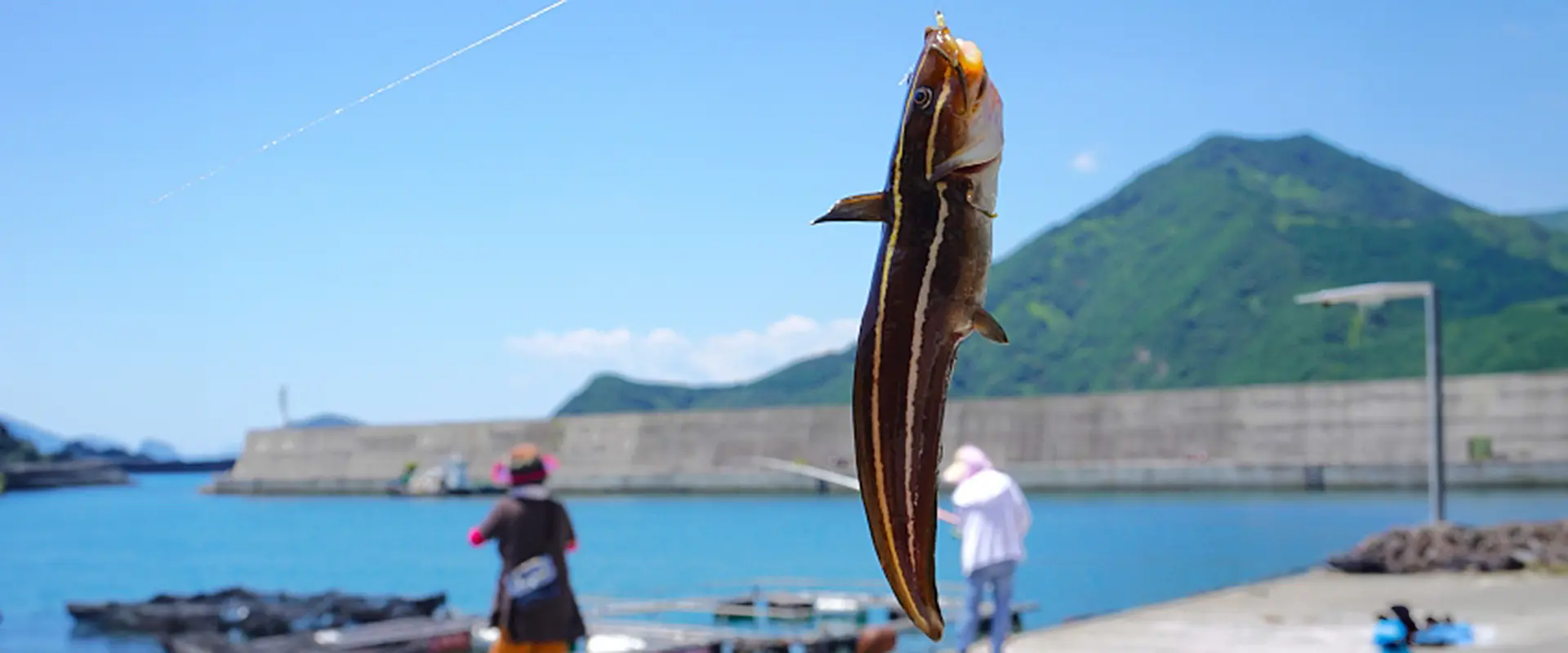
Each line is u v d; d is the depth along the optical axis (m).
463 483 94.12
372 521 75.25
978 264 1.80
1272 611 16.00
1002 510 12.05
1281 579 19.95
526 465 10.02
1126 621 15.62
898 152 1.81
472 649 21.47
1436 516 22.92
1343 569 20.22
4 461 141.88
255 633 25.59
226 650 20.61
